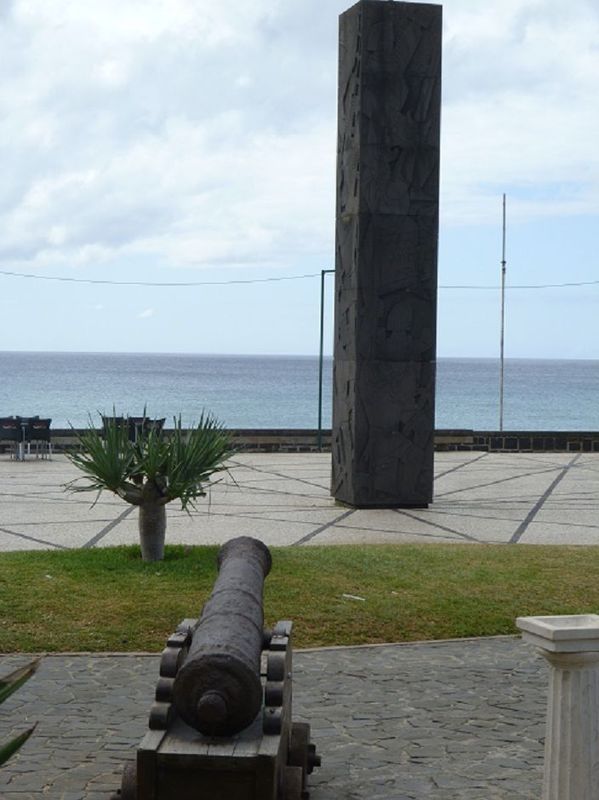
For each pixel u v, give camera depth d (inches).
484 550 547.8
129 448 495.2
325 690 349.1
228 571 255.9
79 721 315.0
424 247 715.4
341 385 741.3
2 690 171.2
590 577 492.7
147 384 5841.5
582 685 233.8
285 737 231.8
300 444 1195.9
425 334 722.8
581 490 858.8
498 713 328.8
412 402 725.9
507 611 441.4
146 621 411.5
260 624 231.8
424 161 710.5
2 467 1015.0
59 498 781.9
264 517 686.5
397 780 274.7
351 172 716.0
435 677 365.1
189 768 207.3
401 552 534.3
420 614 432.8
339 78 732.0
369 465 723.4
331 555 518.3
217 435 503.2
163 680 222.1
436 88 709.3
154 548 497.7
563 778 233.0
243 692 211.6
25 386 5374.0
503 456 1169.4
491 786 271.6
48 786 266.1
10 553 517.0
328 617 423.2
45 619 410.9
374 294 713.0
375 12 700.7
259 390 5182.1
